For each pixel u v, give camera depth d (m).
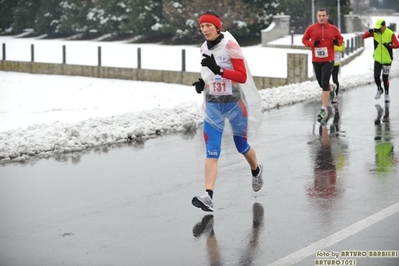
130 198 9.93
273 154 12.77
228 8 57.72
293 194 9.92
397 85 23.98
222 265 7.20
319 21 16.84
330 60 16.78
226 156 12.70
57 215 9.15
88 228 8.57
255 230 8.32
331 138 14.23
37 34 76.81
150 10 64.06
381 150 12.86
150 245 7.88
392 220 8.46
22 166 12.06
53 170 11.73
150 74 37.38
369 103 19.28
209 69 9.05
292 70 29.34
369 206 9.12
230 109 9.12
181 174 11.37
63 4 72.19
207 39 8.98
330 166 11.65
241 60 8.89
